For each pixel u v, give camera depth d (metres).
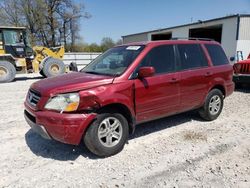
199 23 20.22
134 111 4.00
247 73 9.04
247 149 4.02
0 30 13.58
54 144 4.25
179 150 3.99
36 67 15.21
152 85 4.16
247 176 3.21
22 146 4.19
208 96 5.30
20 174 3.31
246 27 16.61
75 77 4.00
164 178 3.19
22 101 7.81
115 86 3.74
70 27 44.91
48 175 3.29
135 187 3.01
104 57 4.82
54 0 41.62
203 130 4.92
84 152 3.94
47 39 43.00
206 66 5.21
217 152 3.92
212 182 3.09
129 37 33.69
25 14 41.12
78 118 3.40
